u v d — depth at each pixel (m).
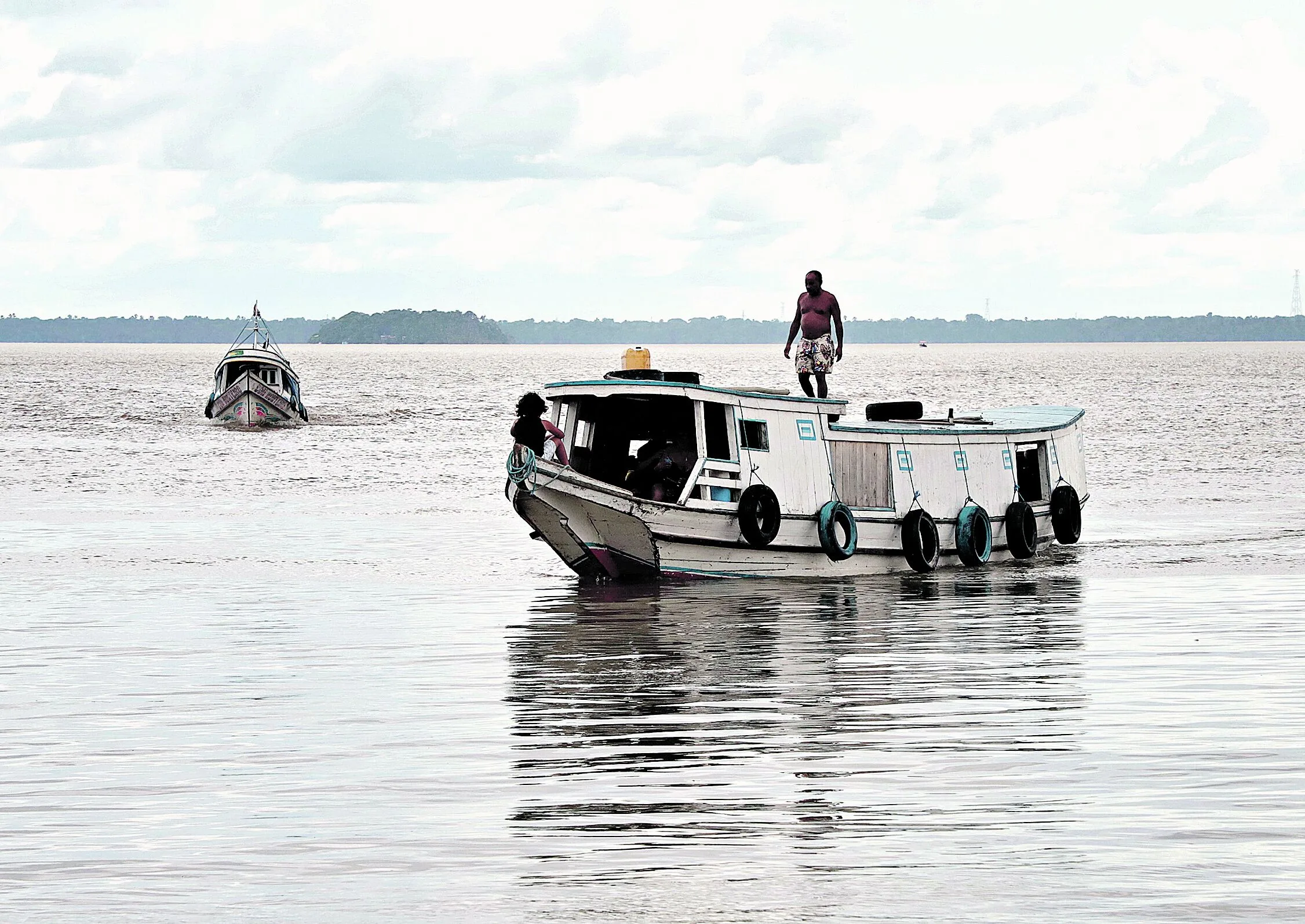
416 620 44.16
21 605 47.31
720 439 53.09
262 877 20.67
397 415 174.62
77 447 122.19
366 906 19.55
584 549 51.88
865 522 55.00
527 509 51.62
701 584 52.28
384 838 22.30
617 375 54.38
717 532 52.28
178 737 28.98
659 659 37.41
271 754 27.50
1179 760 26.25
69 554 60.03
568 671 35.78
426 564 57.53
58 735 29.23
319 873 20.81
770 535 52.53
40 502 81.38
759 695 32.53
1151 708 30.69
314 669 36.38
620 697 32.41
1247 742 27.58
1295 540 64.00
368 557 59.62
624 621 43.91
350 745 28.16
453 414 176.12
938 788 24.61
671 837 22.16
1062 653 37.56
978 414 69.62
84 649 39.34
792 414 54.12
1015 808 23.50
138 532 67.88
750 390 54.19
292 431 144.62
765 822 22.88
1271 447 120.81
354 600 48.50
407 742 28.38
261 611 46.03
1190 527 69.19
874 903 19.41
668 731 29.02
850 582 53.06
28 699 32.78
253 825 23.08
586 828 22.66
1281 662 36.03
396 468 104.12
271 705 31.95
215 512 76.69
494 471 102.06
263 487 90.69
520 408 51.25
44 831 22.83
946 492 58.19
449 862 21.20
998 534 59.94
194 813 23.75
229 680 34.91
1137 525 70.12
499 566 57.16
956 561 58.12
